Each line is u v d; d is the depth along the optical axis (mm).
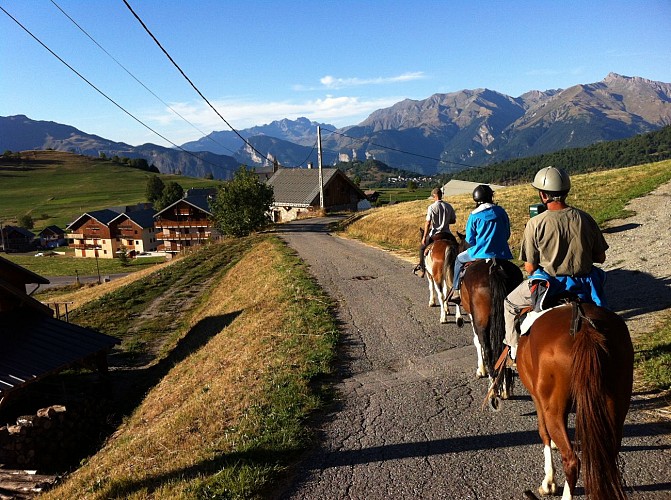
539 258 4914
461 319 9555
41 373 15039
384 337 11297
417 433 6680
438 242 11625
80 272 83312
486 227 7457
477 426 6711
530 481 5344
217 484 5707
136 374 18781
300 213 64938
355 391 8375
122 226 110750
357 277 19031
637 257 14711
